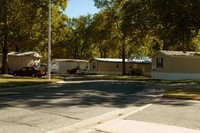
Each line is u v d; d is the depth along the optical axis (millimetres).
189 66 46438
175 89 26234
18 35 45031
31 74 48125
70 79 42969
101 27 63031
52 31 49094
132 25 41906
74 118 11891
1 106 14016
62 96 18922
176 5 33125
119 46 64438
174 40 35250
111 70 70000
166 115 13070
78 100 17297
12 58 56938
